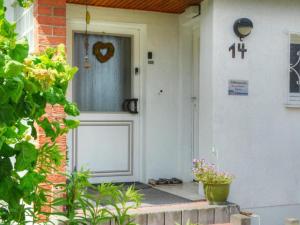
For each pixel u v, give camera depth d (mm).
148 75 7453
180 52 7531
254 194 6340
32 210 3070
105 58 7488
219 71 6156
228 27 6215
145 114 7477
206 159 6227
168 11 7465
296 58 6777
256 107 6371
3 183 2070
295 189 6613
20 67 1801
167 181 7344
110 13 7262
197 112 7430
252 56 6352
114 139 7508
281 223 6488
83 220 3162
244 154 6281
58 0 5289
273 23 6492
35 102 2139
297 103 6602
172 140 7582
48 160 3322
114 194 3660
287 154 6562
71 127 2584
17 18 7109
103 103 7496
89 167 7344
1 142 2012
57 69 2357
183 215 5480
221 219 5676
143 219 5289
